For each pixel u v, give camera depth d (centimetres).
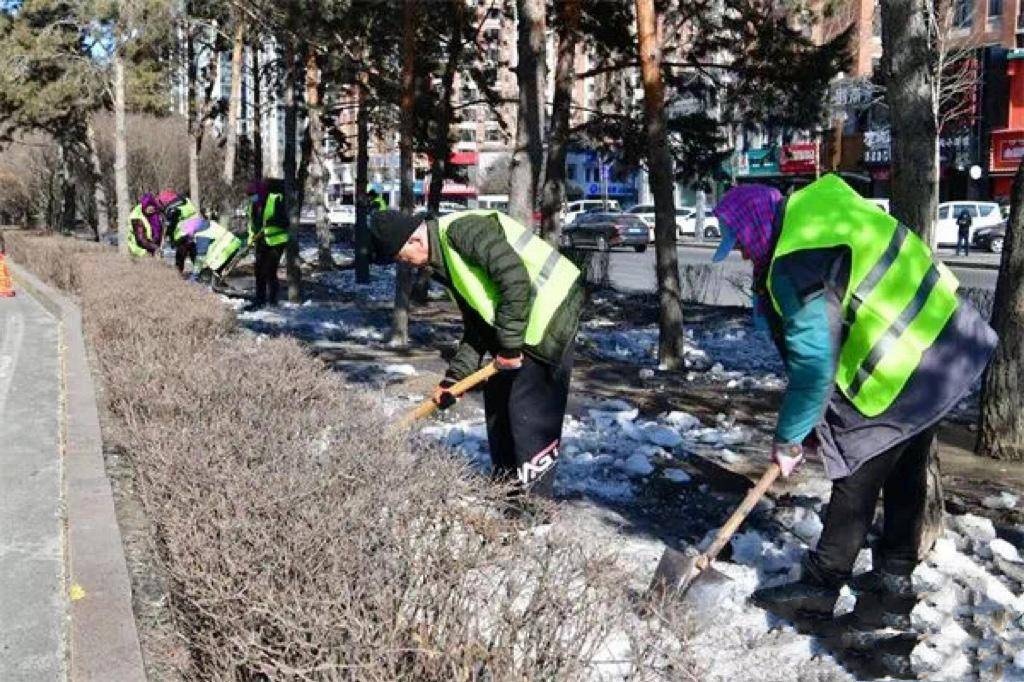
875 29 3759
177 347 641
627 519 531
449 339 1269
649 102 1042
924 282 386
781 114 1577
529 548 290
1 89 2992
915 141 465
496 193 7106
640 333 1393
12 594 451
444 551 282
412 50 1217
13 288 2083
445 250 470
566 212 4731
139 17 1864
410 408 755
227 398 496
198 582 291
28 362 1110
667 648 292
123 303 861
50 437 741
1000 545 485
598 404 834
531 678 234
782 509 552
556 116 1373
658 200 1046
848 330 383
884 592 425
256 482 337
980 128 3884
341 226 4194
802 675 362
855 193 398
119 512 494
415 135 1709
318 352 1123
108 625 362
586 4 1470
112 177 3347
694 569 393
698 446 706
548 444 488
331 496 328
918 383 382
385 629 246
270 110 2800
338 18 1418
